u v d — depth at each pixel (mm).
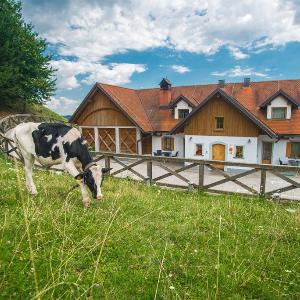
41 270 4008
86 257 4527
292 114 25016
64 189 8570
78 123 32344
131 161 28281
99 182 7141
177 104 28984
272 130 24344
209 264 4734
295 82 28359
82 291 3691
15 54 36281
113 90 30594
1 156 15930
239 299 3859
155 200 8797
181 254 4980
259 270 4633
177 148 28672
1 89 34625
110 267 4398
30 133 7656
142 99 33125
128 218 6602
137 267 4504
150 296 3811
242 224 6898
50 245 4773
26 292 3555
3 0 36719
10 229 5094
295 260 5035
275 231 6254
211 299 3824
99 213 6660
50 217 5770
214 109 25469
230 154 25219
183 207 8156
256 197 10578
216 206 8453
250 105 27312
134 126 29094
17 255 4297
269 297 3975
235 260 4895
